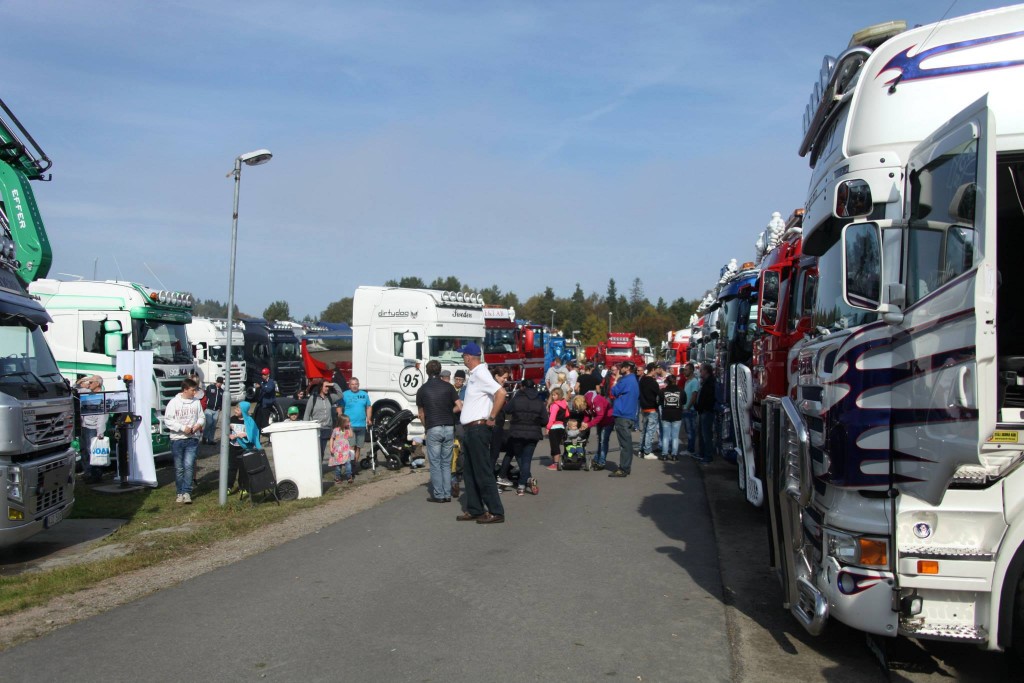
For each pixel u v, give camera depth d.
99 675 4.98
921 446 4.45
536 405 11.77
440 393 11.05
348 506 10.90
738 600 6.63
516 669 5.10
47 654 5.35
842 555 4.80
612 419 14.64
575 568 7.59
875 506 4.71
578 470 14.51
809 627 5.03
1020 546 4.52
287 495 11.51
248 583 7.12
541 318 106.94
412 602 6.52
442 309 18.58
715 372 17.14
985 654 5.32
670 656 5.35
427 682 4.89
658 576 7.33
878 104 5.07
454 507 10.77
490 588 6.92
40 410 8.22
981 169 3.97
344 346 30.69
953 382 4.20
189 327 30.69
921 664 5.17
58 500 8.62
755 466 9.66
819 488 5.24
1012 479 4.56
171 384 16.34
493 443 11.73
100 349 15.91
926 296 4.42
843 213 4.95
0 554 8.49
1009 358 4.84
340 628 5.88
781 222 11.64
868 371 4.70
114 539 9.09
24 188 11.32
